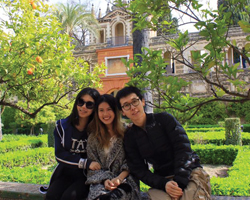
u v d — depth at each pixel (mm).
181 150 2529
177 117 3361
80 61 6660
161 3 2451
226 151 8297
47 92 6309
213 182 3818
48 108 18500
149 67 2715
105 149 2967
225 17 2232
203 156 8562
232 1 2344
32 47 5270
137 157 2756
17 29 5066
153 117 2689
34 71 5277
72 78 6605
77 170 3041
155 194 2529
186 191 2398
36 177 5023
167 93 2865
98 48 23969
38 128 24344
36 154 8562
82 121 3182
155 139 2639
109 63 22656
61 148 3080
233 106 19438
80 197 2881
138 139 2707
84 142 3123
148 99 5609
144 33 5492
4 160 7371
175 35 12383
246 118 19094
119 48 22266
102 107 2877
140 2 2479
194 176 2516
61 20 23312
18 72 5301
